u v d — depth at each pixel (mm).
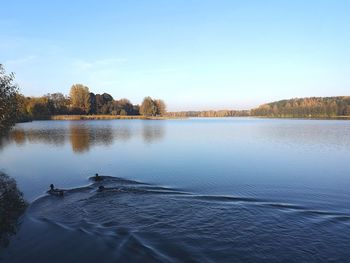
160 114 198125
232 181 28031
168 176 29859
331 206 21391
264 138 63094
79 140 59531
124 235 16891
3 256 15273
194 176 29797
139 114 197750
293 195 23906
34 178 29938
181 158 39594
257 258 14555
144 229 17547
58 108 164625
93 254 15195
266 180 28344
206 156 41031
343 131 79875
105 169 33312
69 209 20875
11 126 31906
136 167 34125
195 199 22531
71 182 28312
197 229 17469
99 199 22656
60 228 18016
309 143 54344
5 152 46094
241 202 21922
